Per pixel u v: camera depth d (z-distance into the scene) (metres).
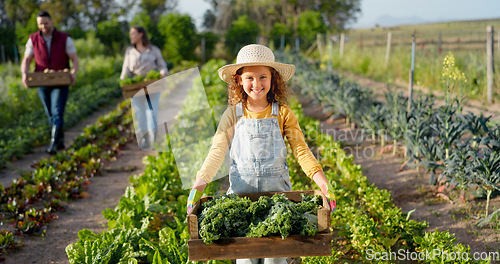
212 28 50.97
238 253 2.18
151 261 3.33
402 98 6.71
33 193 5.30
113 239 3.45
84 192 5.62
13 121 9.86
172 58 30.47
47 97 7.32
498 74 9.38
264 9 43.53
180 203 4.31
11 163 7.12
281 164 2.64
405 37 18.56
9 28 28.23
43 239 4.30
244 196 2.54
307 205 2.35
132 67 7.35
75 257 3.17
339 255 3.62
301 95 11.95
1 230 4.48
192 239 2.19
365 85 12.60
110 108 13.31
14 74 15.53
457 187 4.58
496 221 3.86
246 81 2.56
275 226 2.14
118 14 48.34
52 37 7.00
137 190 4.86
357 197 4.85
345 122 8.76
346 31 38.91
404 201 4.74
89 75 17.30
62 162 6.75
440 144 5.05
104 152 7.60
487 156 4.12
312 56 26.12
